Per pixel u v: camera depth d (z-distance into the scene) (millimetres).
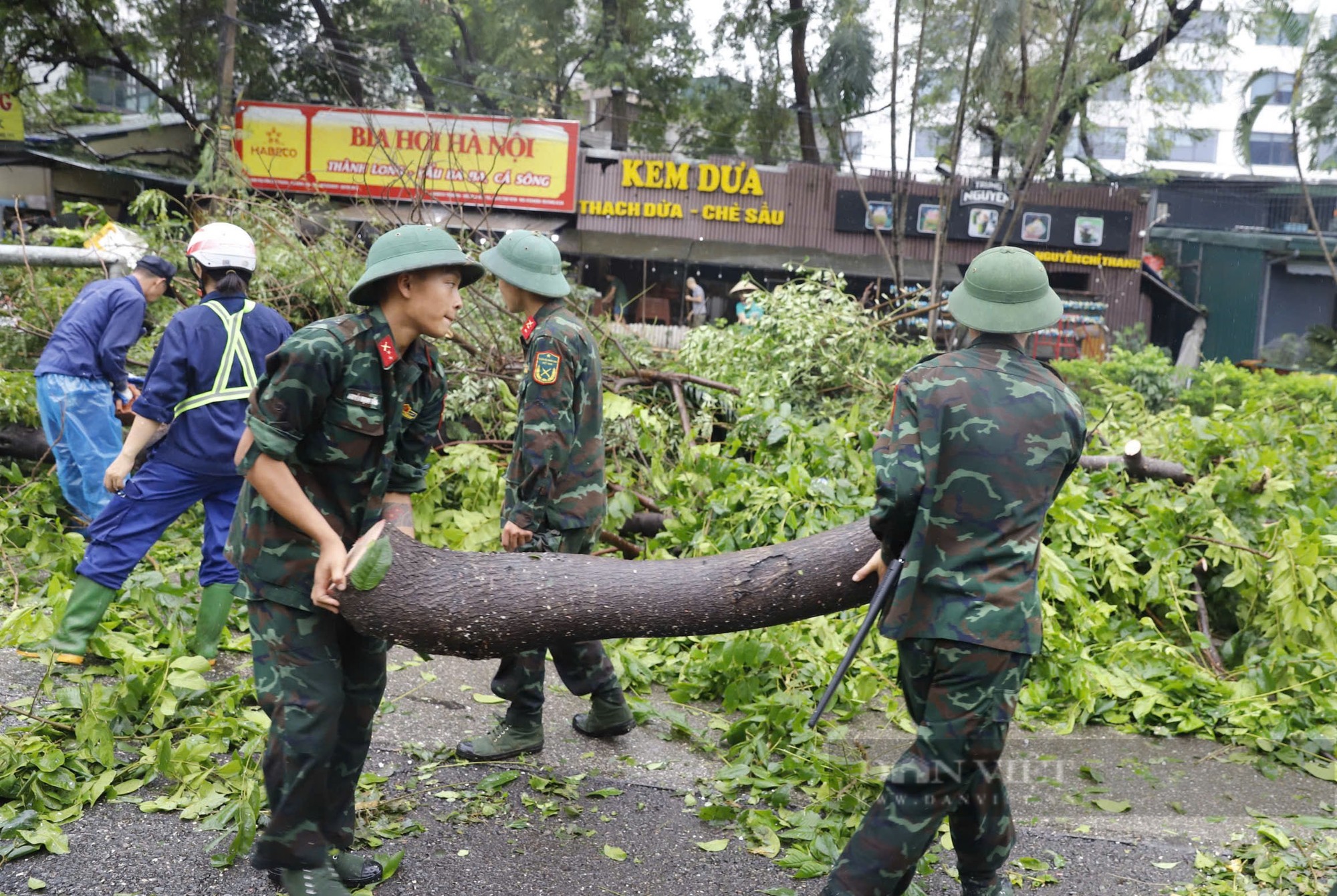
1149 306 21375
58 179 18297
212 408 3818
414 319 2422
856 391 6867
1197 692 4422
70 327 4605
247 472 2318
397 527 2576
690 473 5562
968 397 2430
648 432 5844
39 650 3990
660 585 2672
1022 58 16531
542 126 18828
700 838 3092
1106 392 6734
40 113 18406
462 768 3467
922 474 2385
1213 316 23047
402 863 2840
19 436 6059
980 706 2371
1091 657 4613
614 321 7203
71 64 18328
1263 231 23828
